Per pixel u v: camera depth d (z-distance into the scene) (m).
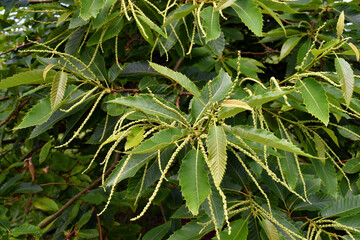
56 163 2.70
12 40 2.53
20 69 2.54
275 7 1.58
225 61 2.19
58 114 1.59
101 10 1.55
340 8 1.95
